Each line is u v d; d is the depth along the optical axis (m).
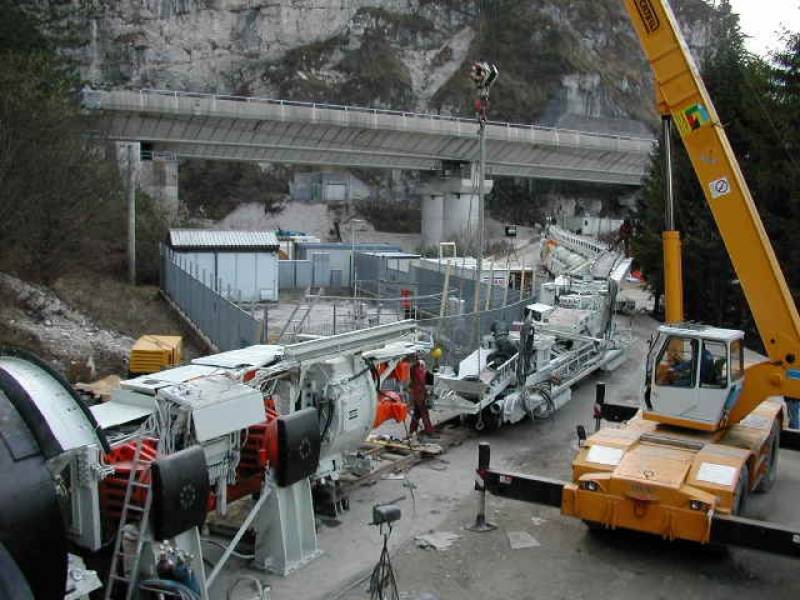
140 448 7.18
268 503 8.55
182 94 48.66
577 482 9.36
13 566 4.09
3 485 4.66
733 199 10.01
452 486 11.66
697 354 10.05
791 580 8.88
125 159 49.44
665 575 8.94
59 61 34.41
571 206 96.94
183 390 7.83
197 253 33.50
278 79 100.00
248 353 9.82
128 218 33.78
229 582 8.32
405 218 90.12
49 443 4.99
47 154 25.52
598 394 13.52
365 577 8.56
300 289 41.78
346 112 54.41
